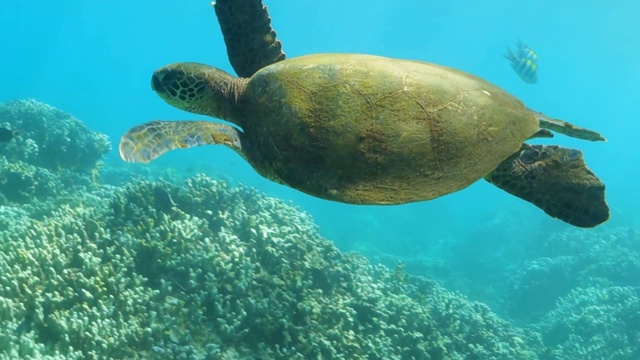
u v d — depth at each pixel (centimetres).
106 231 930
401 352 976
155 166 3516
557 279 2145
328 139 430
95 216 1019
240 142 484
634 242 2502
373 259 2545
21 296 719
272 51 638
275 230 1103
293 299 888
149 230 937
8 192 1351
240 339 807
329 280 1012
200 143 461
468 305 1521
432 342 1037
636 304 1672
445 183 427
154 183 1123
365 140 425
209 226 1077
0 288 714
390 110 432
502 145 456
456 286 2373
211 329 803
